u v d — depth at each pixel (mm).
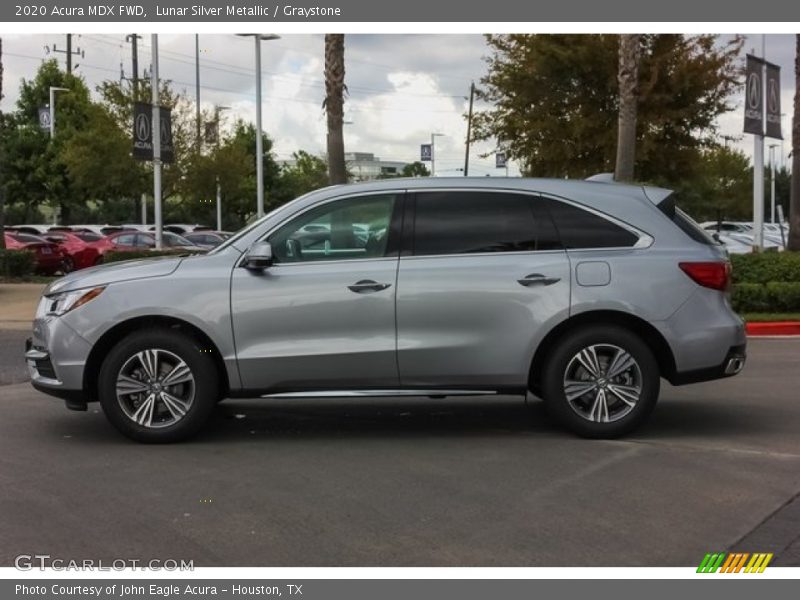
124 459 6191
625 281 6375
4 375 9742
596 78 20609
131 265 6609
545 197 6555
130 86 36156
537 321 6355
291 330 6348
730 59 20688
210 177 36656
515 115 21766
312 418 7543
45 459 6195
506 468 5953
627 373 6508
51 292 6598
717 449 6391
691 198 47656
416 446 6566
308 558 4461
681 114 20297
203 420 6488
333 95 16531
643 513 5051
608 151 20797
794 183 17594
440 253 6441
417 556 4473
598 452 6328
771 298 14391
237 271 6387
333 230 6500
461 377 6422
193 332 6488
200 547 4598
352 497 5352
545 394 6547
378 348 6336
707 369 6453
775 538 4680
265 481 5680
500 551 4527
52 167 41406
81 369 6387
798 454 6262
